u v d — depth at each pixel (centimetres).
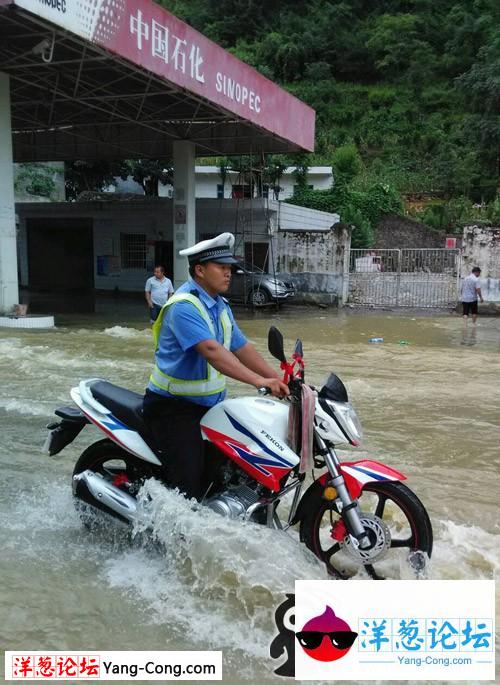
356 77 6388
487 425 661
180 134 1986
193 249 335
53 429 403
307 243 2164
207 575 325
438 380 905
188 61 1438
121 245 2436
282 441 326
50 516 413
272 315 1877
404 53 6172
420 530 325
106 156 2392
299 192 3653
